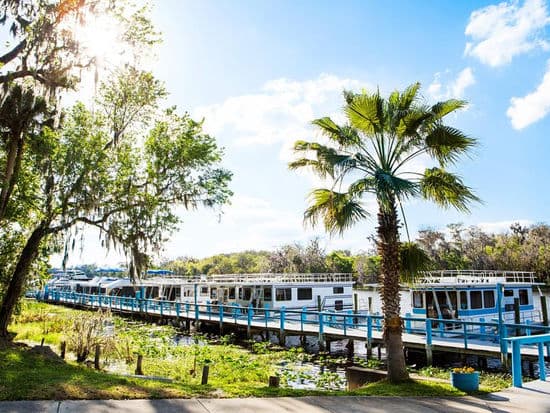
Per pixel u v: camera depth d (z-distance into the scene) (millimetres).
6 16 12656
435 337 21000
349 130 11797
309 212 12117
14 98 13133
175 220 18062
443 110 11195
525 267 58250
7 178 14484
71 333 18078
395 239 11258
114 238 17547
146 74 17562
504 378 14422
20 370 9445
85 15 13070
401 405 8023
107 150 17859
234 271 76500
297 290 30766
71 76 13867
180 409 6898
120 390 7766
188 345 22688
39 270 19828
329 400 8211
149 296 46688
